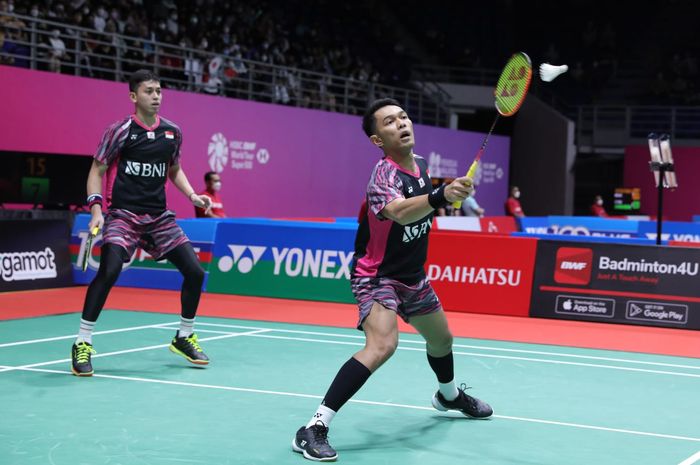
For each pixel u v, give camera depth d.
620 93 36.97
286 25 30.25
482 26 38.16
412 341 9.97
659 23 38.44
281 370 8.06
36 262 13.69
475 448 5.62
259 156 23.42
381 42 33.59
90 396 6.82
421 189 5.54
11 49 18.88
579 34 38.62
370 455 5.41
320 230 13.38
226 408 6.54
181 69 21.55
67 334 9.84
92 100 18.94
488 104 34.47
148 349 9.00
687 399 7.28
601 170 39.03
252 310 12.16
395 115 5.44
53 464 5.04
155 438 5.66
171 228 8.06
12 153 15.38
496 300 12.41
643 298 11.80
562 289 12.15
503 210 33.69
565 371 8.41
